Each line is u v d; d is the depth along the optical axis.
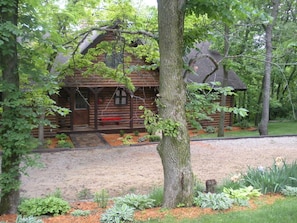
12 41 4.66
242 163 10.13
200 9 4.98
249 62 17.91
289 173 6.27
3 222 4.71
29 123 4.91
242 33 16.70
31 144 4.96
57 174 8.98
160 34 4.86
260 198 5.53
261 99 22.62
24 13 4.98
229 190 5.61
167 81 4.83
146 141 14.83
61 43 6.48
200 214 4.71
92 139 15.37
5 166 5.05
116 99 18.05
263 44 17.36
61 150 12.11
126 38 8.11
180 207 5.06
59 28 8.78
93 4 9.31
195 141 14.09
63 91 16.66
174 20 4.75
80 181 8.31
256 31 16.66
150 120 4.77
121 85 16.20
